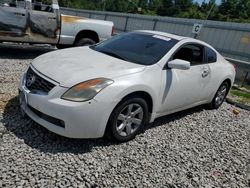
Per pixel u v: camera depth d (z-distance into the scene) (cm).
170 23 1805
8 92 504
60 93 340
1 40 772
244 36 1348
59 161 329
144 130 447
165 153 393
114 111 363
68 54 434
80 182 302
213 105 609
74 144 367
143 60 427
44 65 385
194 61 504
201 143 447
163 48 454
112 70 377
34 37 813
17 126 388
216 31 1490
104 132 362
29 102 361
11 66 696
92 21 900
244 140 493
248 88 964
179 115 549
